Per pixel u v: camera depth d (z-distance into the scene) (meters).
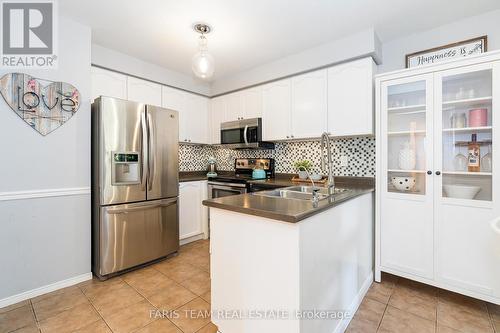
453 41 2.14
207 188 3.45
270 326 1.25
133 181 2.42
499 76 1.66
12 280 1.86
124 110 2.34
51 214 2.04
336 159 2.81
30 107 1.93
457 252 1.83
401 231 2.07
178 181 2.86
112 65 2.68
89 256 2.24
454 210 1.84
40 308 1.80
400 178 2.12
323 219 1.38
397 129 2.23
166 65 3.12
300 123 2.77
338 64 2.49
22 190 1.90
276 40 2.46
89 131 2.24
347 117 2.41
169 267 2.52
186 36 2.40
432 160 1.93
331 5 1.91
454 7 1.93
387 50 2.47
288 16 2.05
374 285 2.15
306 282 1.21
